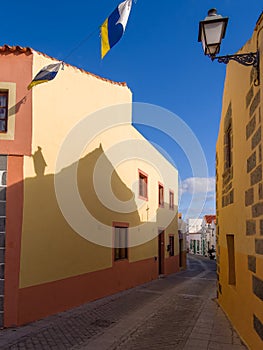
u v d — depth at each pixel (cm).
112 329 729
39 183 831
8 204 764
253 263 546
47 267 843
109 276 1172
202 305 998
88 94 1058
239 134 668
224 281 895
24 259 771
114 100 1225
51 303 850
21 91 812
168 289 1367
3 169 776
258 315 510
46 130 865
